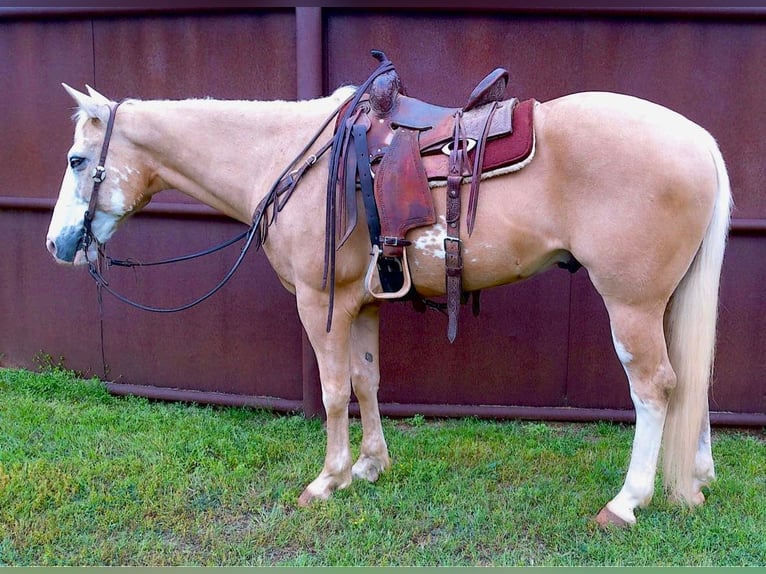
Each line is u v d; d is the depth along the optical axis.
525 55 2.90
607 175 1.89
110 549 2.08
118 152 2.38
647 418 2.06
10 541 2.12
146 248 3.32
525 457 2.71
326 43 2.97
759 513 2.23
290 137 2.30
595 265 1.96
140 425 3.04
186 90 3.15
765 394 3.02
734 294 2.96
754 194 2.89
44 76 3.33
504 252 2.04
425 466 2.60
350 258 2.18
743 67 2.80
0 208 3.53
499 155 1.98
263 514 2.28
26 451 2.71
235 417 3.20
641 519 2.18
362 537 2.14
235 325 3.29
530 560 2.01
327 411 2.32
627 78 2.87
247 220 2.48
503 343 3.11
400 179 2.05
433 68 2.95
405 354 3.17
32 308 3.59
